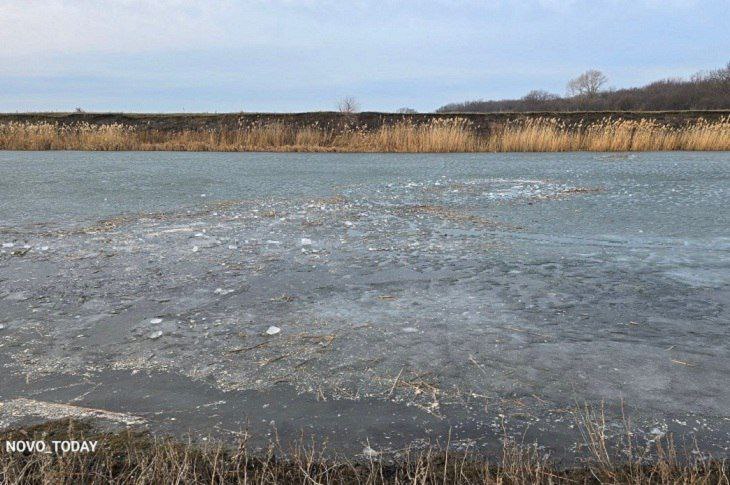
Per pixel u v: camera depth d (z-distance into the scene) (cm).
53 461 246
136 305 424
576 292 443
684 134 2136
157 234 648
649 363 327
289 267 516
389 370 323
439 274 491
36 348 354
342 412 283
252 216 757
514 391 299
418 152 2070
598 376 313
